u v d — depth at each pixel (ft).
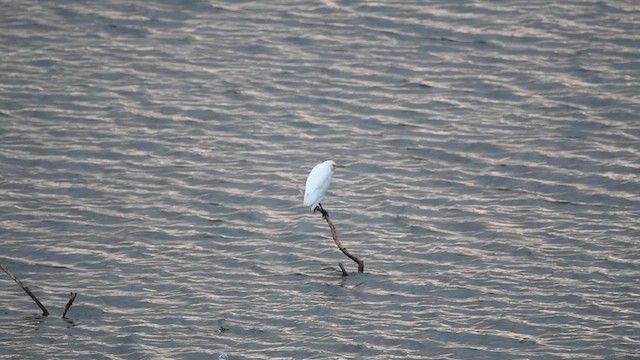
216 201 108.47
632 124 118.62
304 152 117.08
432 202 106.93
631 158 112.37
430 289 91.81
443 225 102.68
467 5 145.28
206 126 122.83
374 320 87.30
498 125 120.67
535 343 83.05
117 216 105.70
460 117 122.72
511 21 140.77
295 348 83.46
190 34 141.90
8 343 84.94
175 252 99.30
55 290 93.35
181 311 89.51
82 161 116.06
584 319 86.07
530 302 89.04
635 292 89.56
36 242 101.04
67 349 84.17
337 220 104.17
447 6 145.38
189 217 105.60
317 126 122.11
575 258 95.61
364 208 106.22
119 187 111.14
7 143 119.14
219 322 87.61
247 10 147.13
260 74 132.87
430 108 124.77
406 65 133.39
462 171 112.57
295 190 110.01
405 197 107.96
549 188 108.47
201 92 129.39
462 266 95.35
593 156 113.29
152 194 109.81
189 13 146.72
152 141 119.96
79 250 99.81
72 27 143.95
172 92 129.59
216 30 142.51
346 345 83.61
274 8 147.33
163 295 92.22
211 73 133.28
